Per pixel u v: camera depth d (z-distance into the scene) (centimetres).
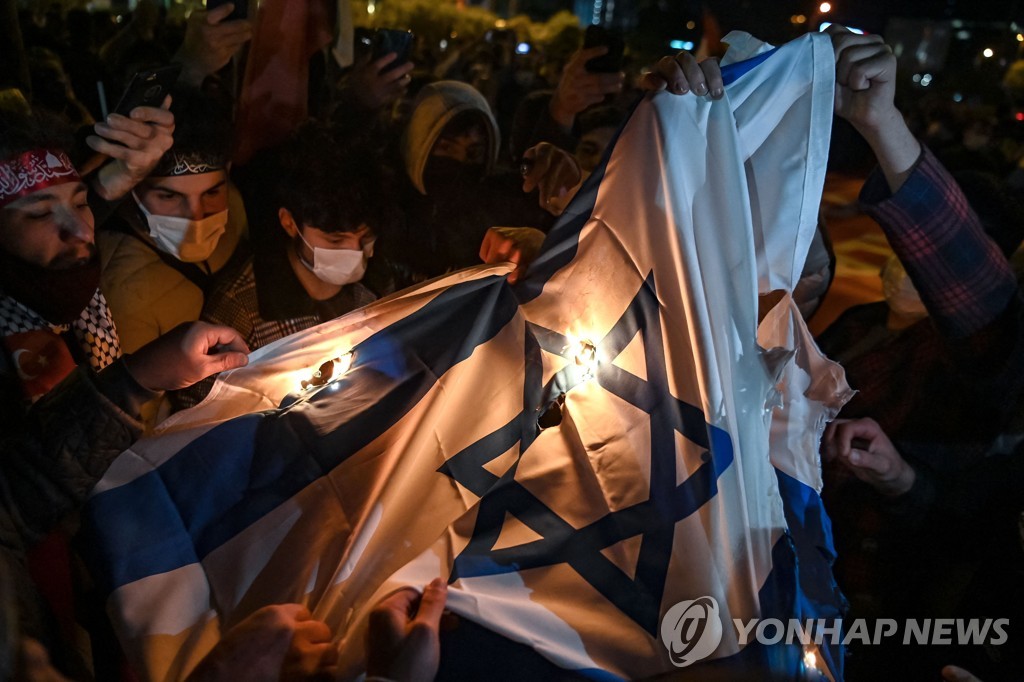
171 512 121
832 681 124
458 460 130
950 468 177
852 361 215
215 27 190
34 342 131
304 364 136
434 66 721
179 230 174
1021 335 153
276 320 187
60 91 279
